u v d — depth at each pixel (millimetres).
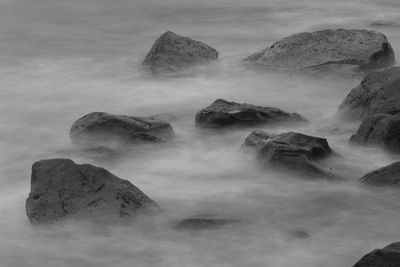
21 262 13703
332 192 15734
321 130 19422
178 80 25250
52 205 14609
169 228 14406
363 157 17328
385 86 19281
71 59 29156
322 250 13703
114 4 40000
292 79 24594
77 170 14797
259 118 19562
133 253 13773
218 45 31141
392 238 14094
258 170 16766
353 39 25094
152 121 18844
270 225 14602
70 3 40188
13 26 35375
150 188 16328
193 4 40000
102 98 23984
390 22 34562
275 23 35688
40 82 26031
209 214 15000
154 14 37750
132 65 27703
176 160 17766
